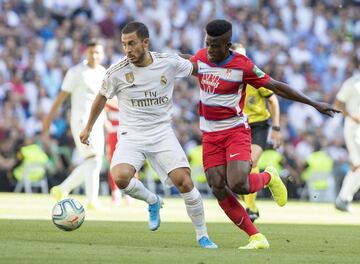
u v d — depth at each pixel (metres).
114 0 82.50
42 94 73.44
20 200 54.22
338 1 92.12
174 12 84.19
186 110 74.75
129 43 27.03
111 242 28.61
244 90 27.78
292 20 88.50
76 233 31.41
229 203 27.66
